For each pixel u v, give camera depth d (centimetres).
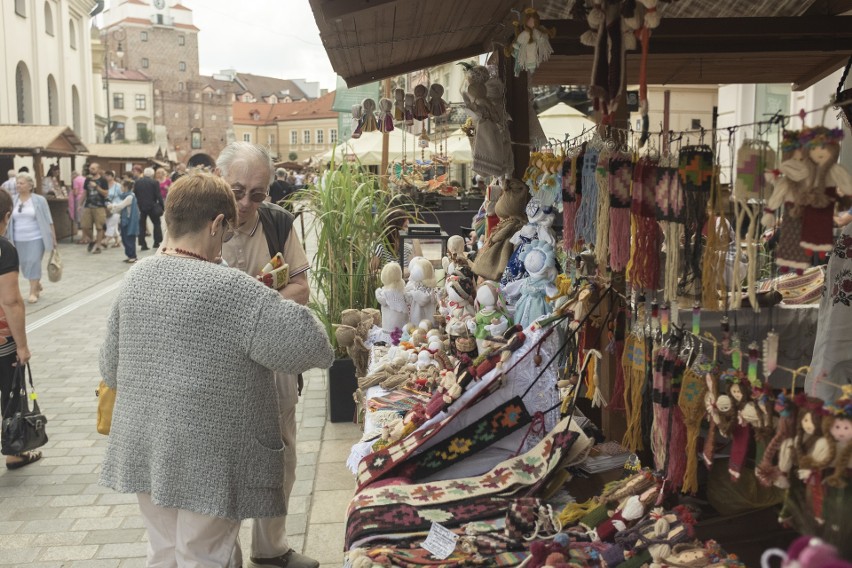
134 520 450
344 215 628
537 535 246
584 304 305
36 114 3059
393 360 457
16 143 2102
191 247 266
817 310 378
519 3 392
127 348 261
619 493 250
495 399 301
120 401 263
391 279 533
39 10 3089
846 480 164
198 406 252
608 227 266
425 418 302
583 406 370
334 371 600
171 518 267
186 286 254
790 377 380
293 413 358
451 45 516
